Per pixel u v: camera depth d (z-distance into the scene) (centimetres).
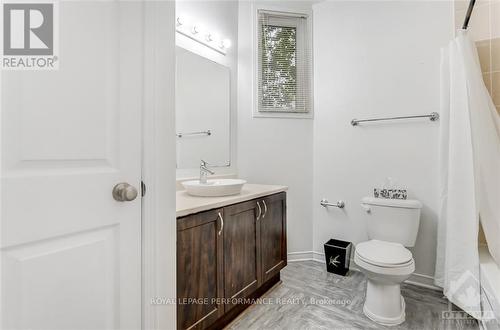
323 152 260
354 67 242
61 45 77
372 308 168
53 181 75
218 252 148
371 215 210
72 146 79
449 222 173
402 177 218
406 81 216
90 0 83
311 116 264
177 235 123
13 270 69
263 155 257
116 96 91
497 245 162
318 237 263
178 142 197
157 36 102
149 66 100
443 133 189
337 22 251
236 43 252
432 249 206
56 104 76
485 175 164
